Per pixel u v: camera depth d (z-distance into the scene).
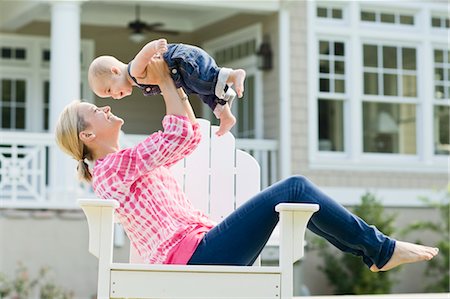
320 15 13.16
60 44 11.47
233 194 5.02
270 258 11.09
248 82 13.40
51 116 11.40
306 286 12.28
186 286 3.74
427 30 13.64
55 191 11.06
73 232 10.94
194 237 3.89
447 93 13.80
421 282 12.80
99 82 4.02
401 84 13.52
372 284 11.77
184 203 4.09
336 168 13.00
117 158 3.90
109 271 3.73
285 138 12.73
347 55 13.23
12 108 13.97
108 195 3.91
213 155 5.04
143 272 3.74
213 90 3.89
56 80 11.45
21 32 14.08
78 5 11.61
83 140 4.06
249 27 13.34
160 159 3.88
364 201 12.26
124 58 14.59
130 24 13.05
